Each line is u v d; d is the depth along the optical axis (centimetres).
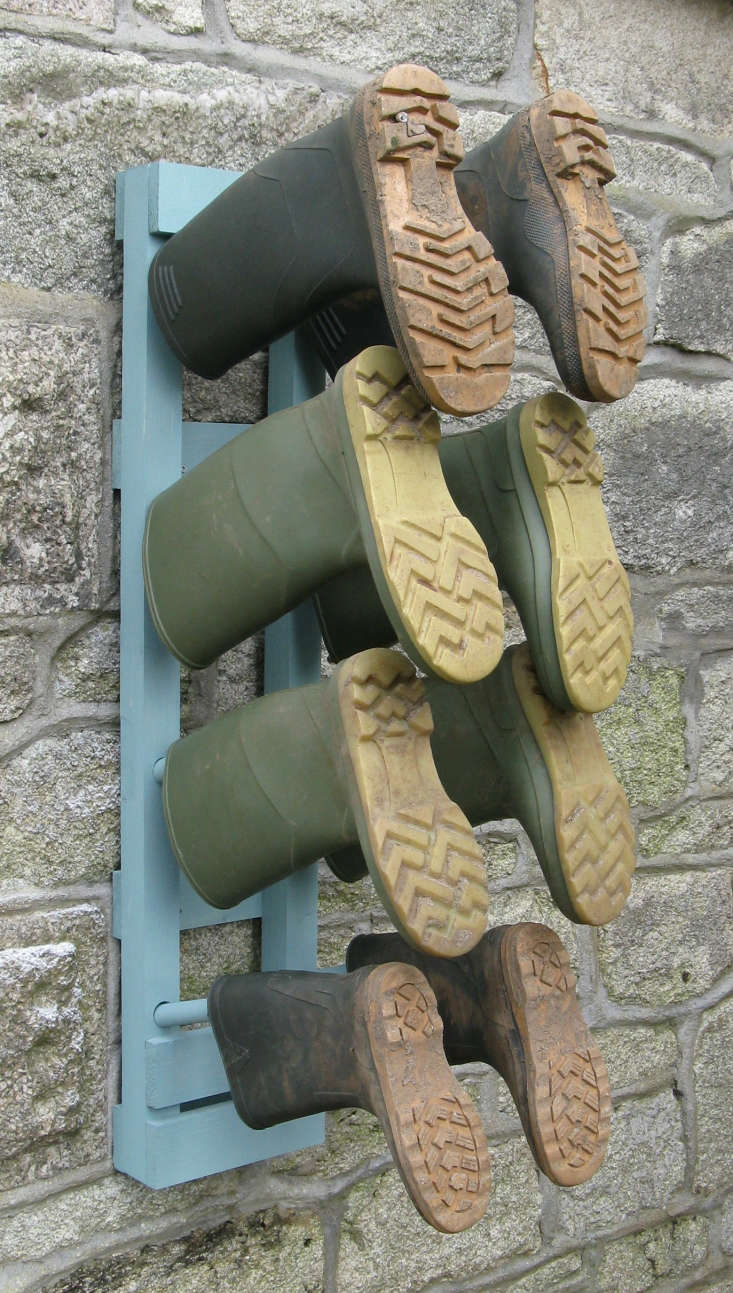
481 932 124
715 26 207
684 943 209
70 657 150
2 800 146
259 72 163
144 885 150
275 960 164
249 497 131
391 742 123
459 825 124
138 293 146
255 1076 140
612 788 137
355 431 119
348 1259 179
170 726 151
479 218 127
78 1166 153
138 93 152
